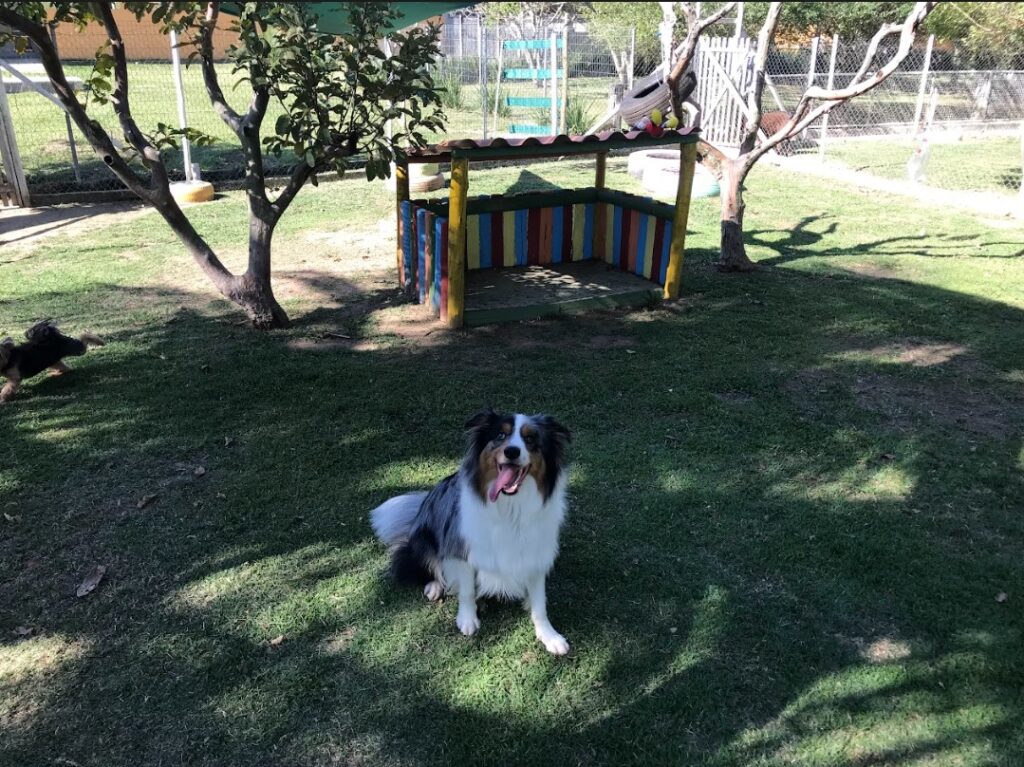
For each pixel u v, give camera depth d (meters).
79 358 6.37
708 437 5.09
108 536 4.05
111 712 2.97
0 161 12.80
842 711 2.97
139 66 24.81
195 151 16.06
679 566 3.81
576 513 4.23
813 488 4.51
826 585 3.66
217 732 2.88
